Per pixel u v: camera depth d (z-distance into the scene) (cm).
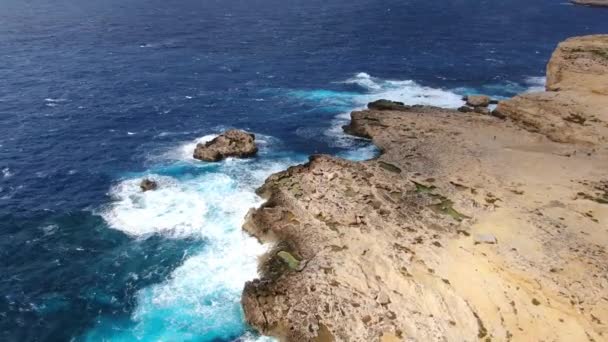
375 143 7738
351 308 4447
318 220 5547
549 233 5125
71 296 4872
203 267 5219
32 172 6912
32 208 6131
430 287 4562
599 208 5553
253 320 4538
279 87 10662
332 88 10619
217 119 8919
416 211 5644
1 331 4475
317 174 6397
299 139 8181
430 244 5084
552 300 4284
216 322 4603
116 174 6944
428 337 4141
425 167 6681
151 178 6819
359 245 5144
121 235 5684
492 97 10181
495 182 6228
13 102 9169
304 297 4597
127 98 9700
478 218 5472
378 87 10681
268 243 5488
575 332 4006
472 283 4559
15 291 4900
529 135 7700
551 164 6669
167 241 5588
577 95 8244
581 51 9181
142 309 4738
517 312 4244
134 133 8225
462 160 6869
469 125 8169
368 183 6191
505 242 5022
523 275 4544
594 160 6756
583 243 4947
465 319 4250
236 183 6731
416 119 8444
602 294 4281
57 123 8425
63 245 5528
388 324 4278
